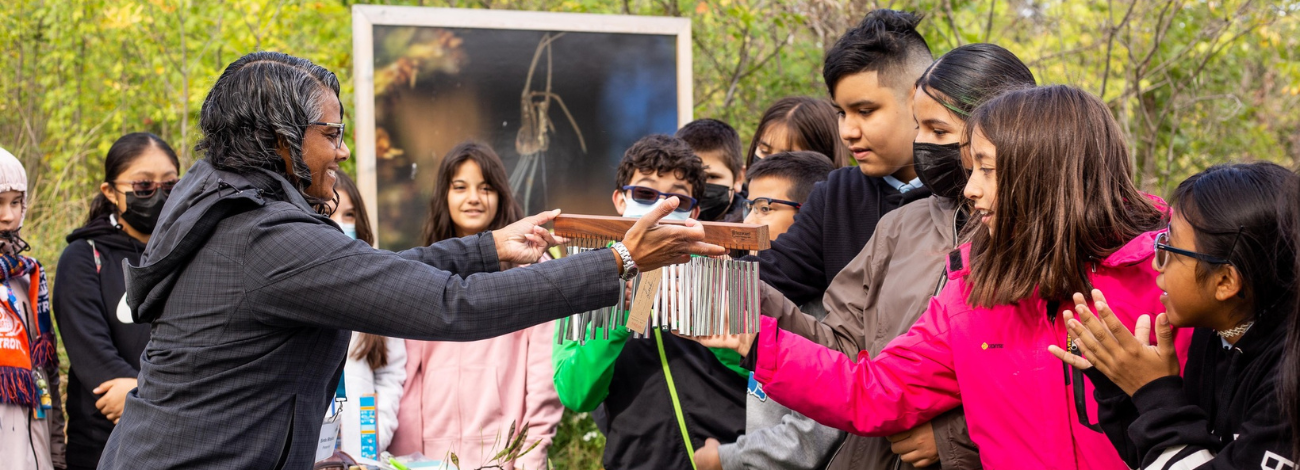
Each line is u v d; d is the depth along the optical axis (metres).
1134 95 6.71
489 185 3.73
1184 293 1.65
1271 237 1.57
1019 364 1.91
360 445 3.04
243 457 1.92
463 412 3.32
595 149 4.98
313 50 6.84
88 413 3.38
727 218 3.70
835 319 2.40
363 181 4.71
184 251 1.90
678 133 3.78
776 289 2.58
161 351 1.95
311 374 2.00
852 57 2.57
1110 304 1.87
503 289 1.88
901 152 2.60
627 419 2.77
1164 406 1.66
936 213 2.28
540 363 3.37
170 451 1.90
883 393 2.05
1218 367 1.73
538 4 6.83
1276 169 1.63
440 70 4.80
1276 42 7.11
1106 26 6.35
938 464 2.15
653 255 1.97
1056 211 1.85
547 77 4.92
